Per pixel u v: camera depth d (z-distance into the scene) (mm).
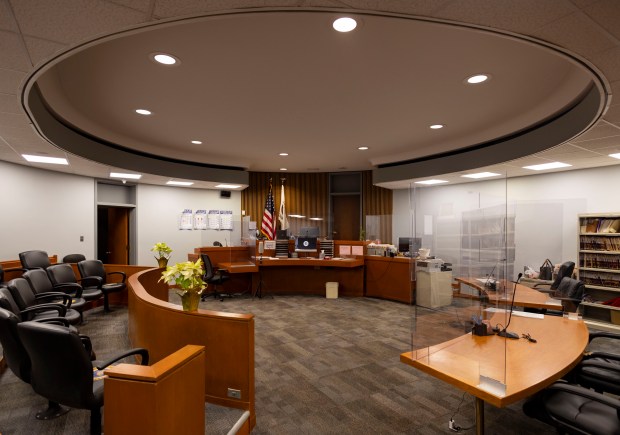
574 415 2080
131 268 6723
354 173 10289
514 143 5695
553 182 7246
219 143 6781
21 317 3486
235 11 2074
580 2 1973
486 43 3096
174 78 3824
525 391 1951
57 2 1930
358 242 7859
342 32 2902
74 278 5562
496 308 3291
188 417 1904
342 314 6250
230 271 7168
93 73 3699
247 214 10242
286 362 4086
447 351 2531
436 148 6969
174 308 3223
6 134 4422
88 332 5152
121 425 1675
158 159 7523
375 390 3418
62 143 5070
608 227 6148
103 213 9805
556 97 4371
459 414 2996
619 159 5832
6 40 2305
